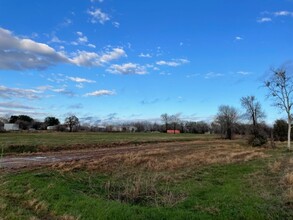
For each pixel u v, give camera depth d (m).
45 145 45.50
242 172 23.20
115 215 11.59
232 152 42.47
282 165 27.73
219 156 35.53
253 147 57.38
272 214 12.11
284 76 62.38
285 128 78.38
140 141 69.12
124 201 14.20
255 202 13.48
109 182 16.73
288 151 46.47
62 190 15.21
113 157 32.88
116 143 59.53
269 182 18.56
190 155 36.53
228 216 11.78
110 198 14.63
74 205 13.06
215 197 14.51
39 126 146.62
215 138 105.00
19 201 14.57
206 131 157.12
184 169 24.44
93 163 27.73
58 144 48.34
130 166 26.55
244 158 33.94
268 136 67.50
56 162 28.58
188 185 17.64
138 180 15.75
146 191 15.07
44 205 13.48
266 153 42.78
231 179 19.92
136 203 13.95
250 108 86.44
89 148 50.09
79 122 140.12
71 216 12.09
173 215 11.59
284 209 12.72
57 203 13.45
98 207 12.45
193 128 160.75
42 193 15.09
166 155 36.97
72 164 26.83
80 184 17.78
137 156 33.88
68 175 20.97
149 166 26.23
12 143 45.69
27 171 22.77
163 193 15.06
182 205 13.16
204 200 14.05
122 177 20.38
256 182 18.58
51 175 20.31
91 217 11.79
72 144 50.03
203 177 20.81
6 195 15.55
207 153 40.34
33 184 16.95
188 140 86.00
